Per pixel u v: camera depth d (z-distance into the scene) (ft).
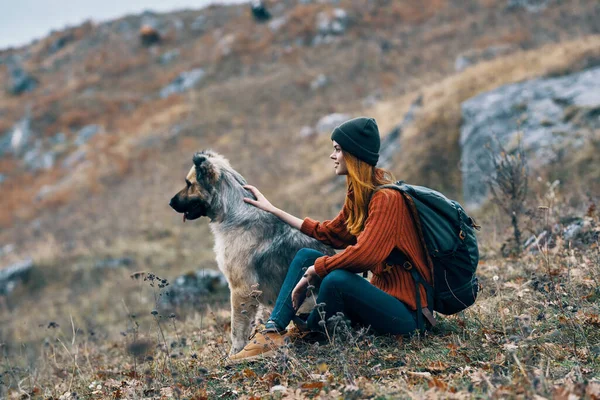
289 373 10.68
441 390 8.84
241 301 14.14
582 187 32.24
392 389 9.27
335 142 11.10
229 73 97.09
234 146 75.10
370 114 69.62
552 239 18.02
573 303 12.26
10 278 50.72
